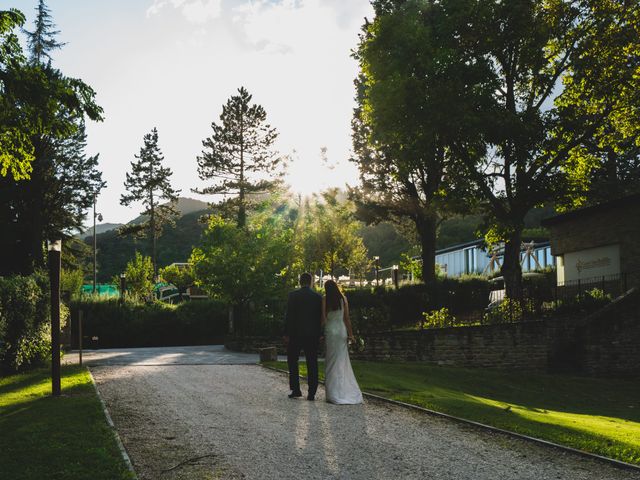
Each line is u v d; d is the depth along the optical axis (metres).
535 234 68.62
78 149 51.56
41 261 41.66
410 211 39.62
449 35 31.08
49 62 47.50
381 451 7.34
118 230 77.44
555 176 31.84
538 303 29.06
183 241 126.19
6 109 17.38
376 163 39.97
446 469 6.59
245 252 33.22
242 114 64.88
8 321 16.17
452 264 61.72
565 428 9.85
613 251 31.83
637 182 51.03
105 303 39.97
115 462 6.30
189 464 6.57
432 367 22.72
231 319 35.00
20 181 42.66
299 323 11.29
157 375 15.42
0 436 7.54
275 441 7.74
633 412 18.03
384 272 74.25
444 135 30.62
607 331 26.39
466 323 29.20
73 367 18.09
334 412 9.99
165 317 40.72
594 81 31.08
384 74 30.77
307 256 51.19
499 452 7.45
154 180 76.00
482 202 33.00
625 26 30.80
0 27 16.88
